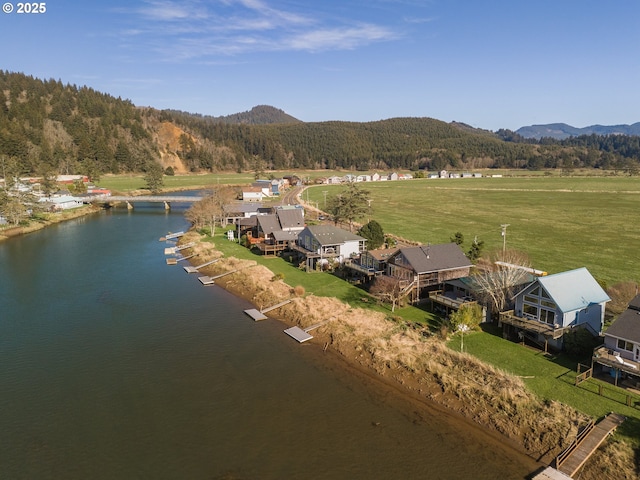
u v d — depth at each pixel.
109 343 46.00
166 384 38.12
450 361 38.94
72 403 35.31
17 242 97.31
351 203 106.19
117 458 29.17
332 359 42.31
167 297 60.22
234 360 42.28
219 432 31.73
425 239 89.69
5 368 40.75
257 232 93.00
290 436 31.20
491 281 48.31
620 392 33.53
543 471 26.64
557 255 74.69
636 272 63.94
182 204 172.50
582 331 39.59
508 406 32.53
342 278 64.44
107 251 87.81
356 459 28.81
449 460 28.48
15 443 30.61
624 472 26.05
